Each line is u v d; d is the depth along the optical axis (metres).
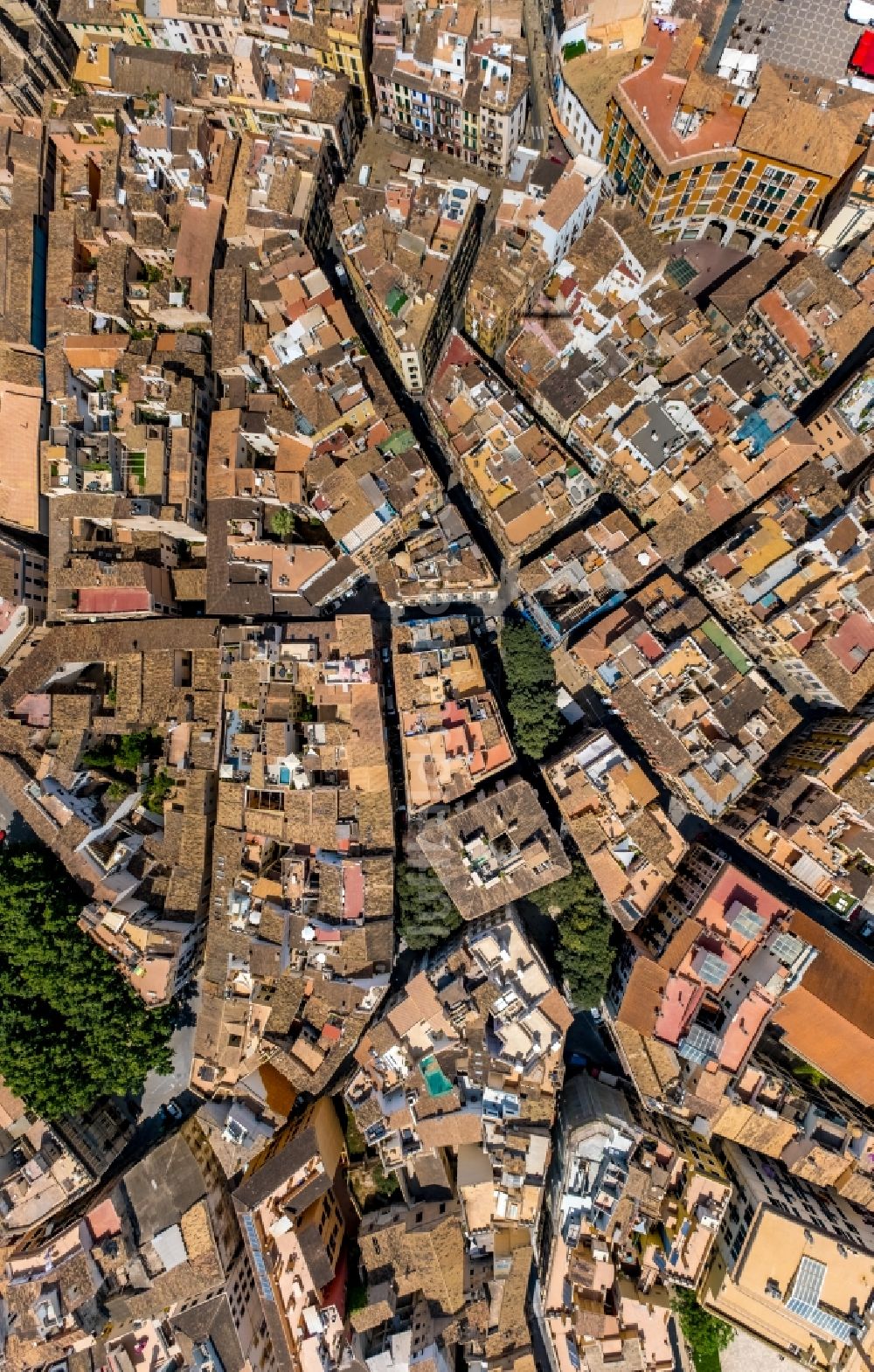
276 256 88.19
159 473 89.31
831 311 82.06
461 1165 85.44
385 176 94.56
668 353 84.94
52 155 93.81
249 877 88.69
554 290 87.19
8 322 90.69
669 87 81.50
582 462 92.75
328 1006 87.00
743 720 83.81
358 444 86.06
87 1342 86.00
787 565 83.69
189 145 87.62
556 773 85.62
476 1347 84.25
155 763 94.81
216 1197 88.88
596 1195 81.19
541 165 84.94
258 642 87.19
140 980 89.81
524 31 90.75
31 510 92.31
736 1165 85.88
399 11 84.62
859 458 84.56
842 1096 88.00
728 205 89.44
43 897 90.69
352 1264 90.19
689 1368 89.06
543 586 90.81
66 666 93.81
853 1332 77.25
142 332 95.62
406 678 87.06
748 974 80.69
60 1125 90.38
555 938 92.50
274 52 88.94
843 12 81.75
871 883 83.25
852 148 80.19
